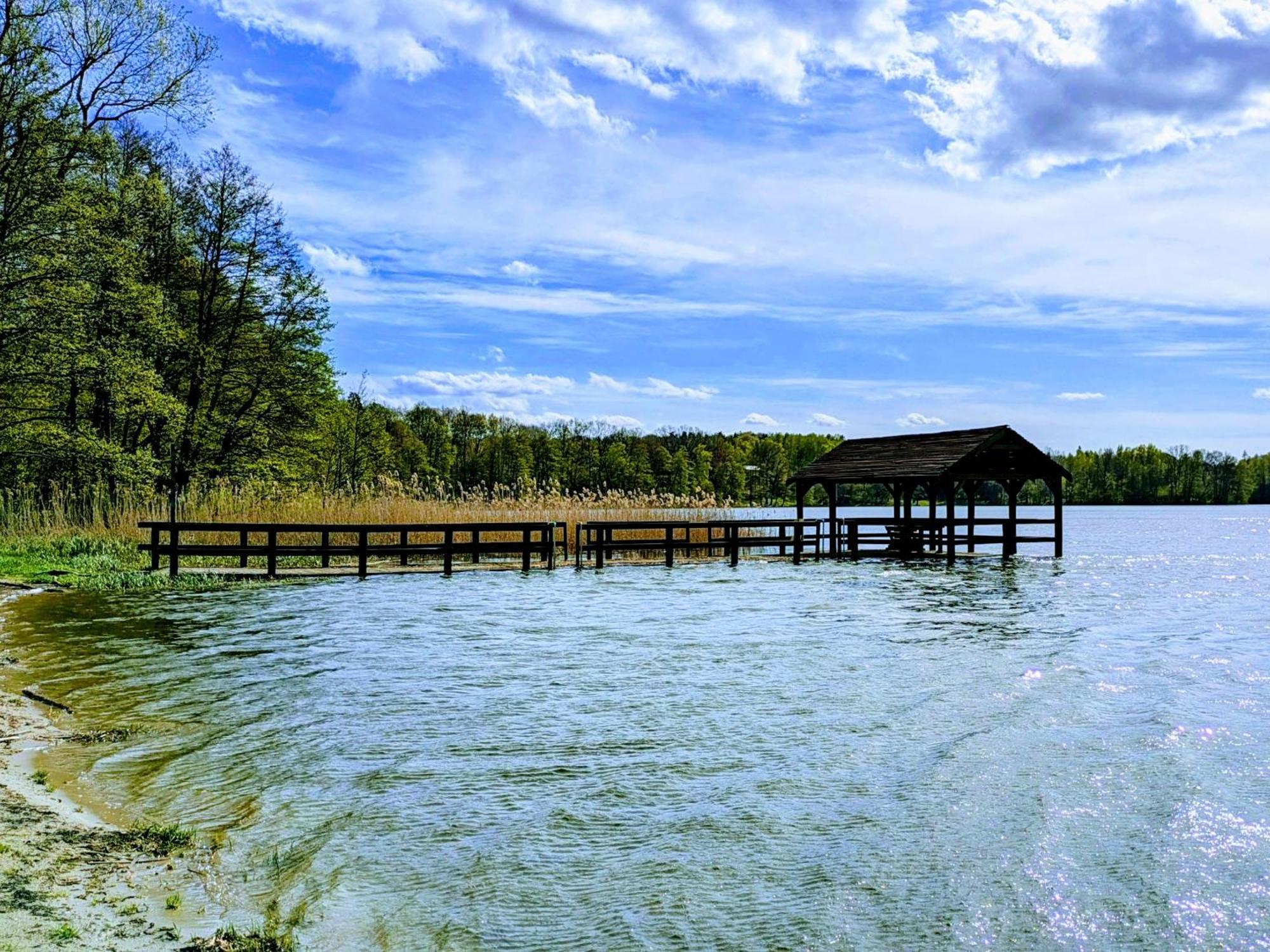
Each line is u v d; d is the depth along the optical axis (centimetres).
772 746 847
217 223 3294
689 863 590
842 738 875
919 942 499
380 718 934
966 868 591
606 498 3822
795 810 686
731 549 2822
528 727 904
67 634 1422
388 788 723
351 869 570
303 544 2716
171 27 2778
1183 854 617
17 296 2458
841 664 1239
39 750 807
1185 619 1755
